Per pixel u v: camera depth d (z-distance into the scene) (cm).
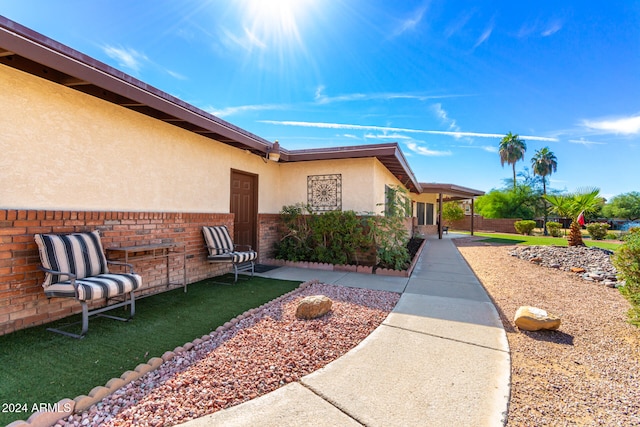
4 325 333
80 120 409
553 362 304
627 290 389
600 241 1602
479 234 2230
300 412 218
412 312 436
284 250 833
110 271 441
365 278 659
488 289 593
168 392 238
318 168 841
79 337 330
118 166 458
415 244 1298
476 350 320
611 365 299
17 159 345
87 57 364
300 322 387
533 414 223
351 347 325
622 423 215
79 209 406
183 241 574
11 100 341
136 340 328
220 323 382
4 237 331
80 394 230
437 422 210
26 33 307
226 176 687
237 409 220
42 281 363
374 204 790
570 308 475
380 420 211
